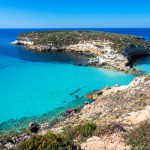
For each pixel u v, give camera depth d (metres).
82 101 53.16
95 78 74.62
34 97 55.41
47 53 127.56
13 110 47.44
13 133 36.25
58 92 59.56
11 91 59.34
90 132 20.75
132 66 93.31
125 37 141.00
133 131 19.69
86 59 107.81
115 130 20.56
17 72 80.31
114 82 70.56
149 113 27.14
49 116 44.53
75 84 67.31
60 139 16.28
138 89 43.62
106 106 39.44
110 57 98.12
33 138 16.16
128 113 29.48
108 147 17.92
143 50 122.12
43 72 81.19
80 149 16.59
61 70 84.75
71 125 29.52
